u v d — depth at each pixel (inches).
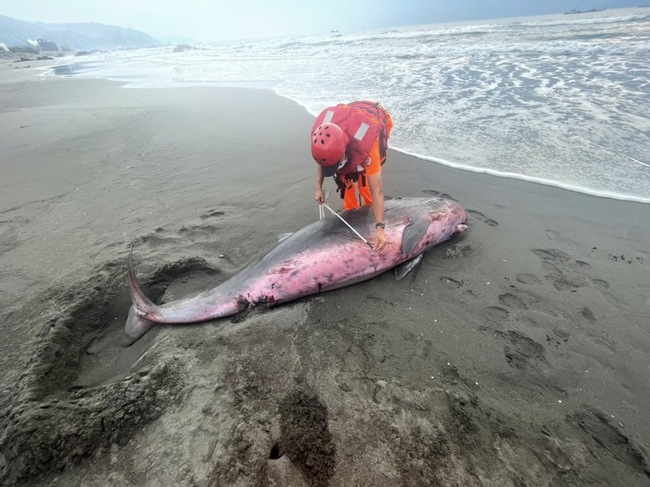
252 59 870.4
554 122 246.7
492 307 118.0
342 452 76.2
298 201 188.1
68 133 326.3
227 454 75.1
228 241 158.9
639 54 380.5
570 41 494.9
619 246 139.6
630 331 106.1
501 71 388.2
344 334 109.7
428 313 117.4
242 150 260.4
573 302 117.3
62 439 78.2
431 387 91.6
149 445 78.6
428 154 224.5
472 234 154.8
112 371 104.5
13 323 115.8
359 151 117.7
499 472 73.4
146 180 224.1
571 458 77.0
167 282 139.1
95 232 169.6
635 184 174.6
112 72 904.9
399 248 137.4
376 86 390.3
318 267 129.4
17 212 190.9
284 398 88.7
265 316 117.4
